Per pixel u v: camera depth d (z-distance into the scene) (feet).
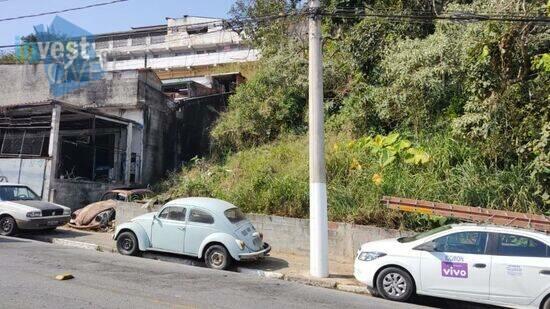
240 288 26.86
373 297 28.35
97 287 24.03
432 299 28.68
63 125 68.39
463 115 43.52
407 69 46.34
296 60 64.34
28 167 55.72
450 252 26.63
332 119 57.67
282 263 36.94
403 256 27.45
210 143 68.95
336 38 60.70
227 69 103.45
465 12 40.55
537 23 37.93
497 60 40.06
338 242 38.81
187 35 159.02
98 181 60.70
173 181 58.75
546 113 37.42
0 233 43.29
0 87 76.13
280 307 22.89
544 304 24.35
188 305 21.65
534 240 25.49
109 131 68.13
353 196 41.50
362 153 47.39
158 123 71.41
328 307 23.98
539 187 36.09
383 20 55.72
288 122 63.57
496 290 25.25
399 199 35.27
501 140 39.68
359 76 58.03
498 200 36.68
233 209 36.65
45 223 44.14
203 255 34.73
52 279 25.26
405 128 49.96
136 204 48.29
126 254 37.09
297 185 44.27
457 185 38.91
